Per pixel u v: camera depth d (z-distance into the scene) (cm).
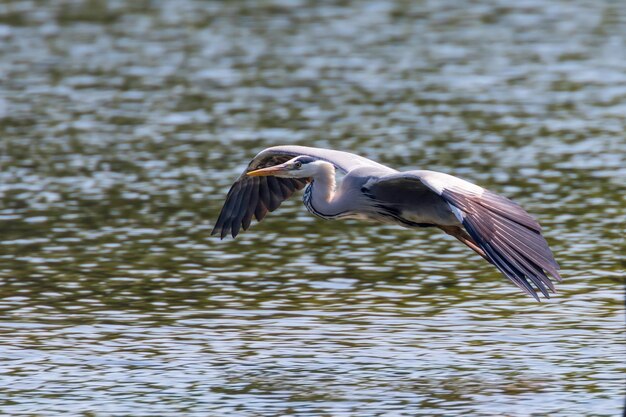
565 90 2766
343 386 1144
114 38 3481
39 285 1485
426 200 1147
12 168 2127
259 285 1483
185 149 2264
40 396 1125
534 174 2042
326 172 1197
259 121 2494
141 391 1138
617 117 2489
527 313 1364
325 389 1138
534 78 2905
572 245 1638
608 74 2939
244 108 2628
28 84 2895
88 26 3662
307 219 1831
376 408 1089
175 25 3681
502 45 3328
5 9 3947
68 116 2569
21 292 1456
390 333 1298
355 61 3130
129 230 1744
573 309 1374
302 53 3250
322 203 1194
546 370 1182
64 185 2009
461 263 1580
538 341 1268
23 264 1575
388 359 1216
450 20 3725
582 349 1241
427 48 3297
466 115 2527
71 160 2184
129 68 3081
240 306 1398
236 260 1598
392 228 1772
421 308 1388
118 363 1212
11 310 1387
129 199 1920
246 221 1284
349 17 3781
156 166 2138
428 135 2344
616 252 1603
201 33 3553
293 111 2591
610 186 1961
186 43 3406
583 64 3061
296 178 1262
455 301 1414
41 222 1788
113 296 1442
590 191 1931
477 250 1162
